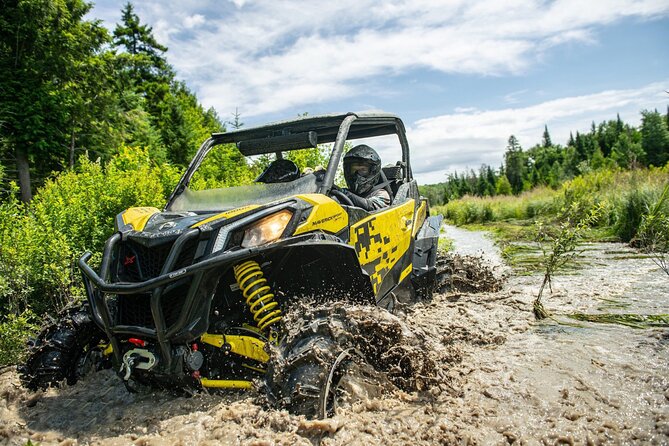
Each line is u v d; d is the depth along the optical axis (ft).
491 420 8.34
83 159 26.84
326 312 9.20
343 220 11.59
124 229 10.61
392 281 14.64
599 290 18.44
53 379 10.89
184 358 9.25
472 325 14.61
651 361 10.83
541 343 12.66
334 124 13.58
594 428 8.01
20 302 17.37
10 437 9.09
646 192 32.81
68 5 63.77
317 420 7.91
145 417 9.38
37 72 58.34
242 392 9.84
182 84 175.73
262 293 9.92
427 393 9.39
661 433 7.77
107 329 9.74
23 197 54.65
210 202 12.58
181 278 9.12
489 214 71.97
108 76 67.41
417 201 18.31
